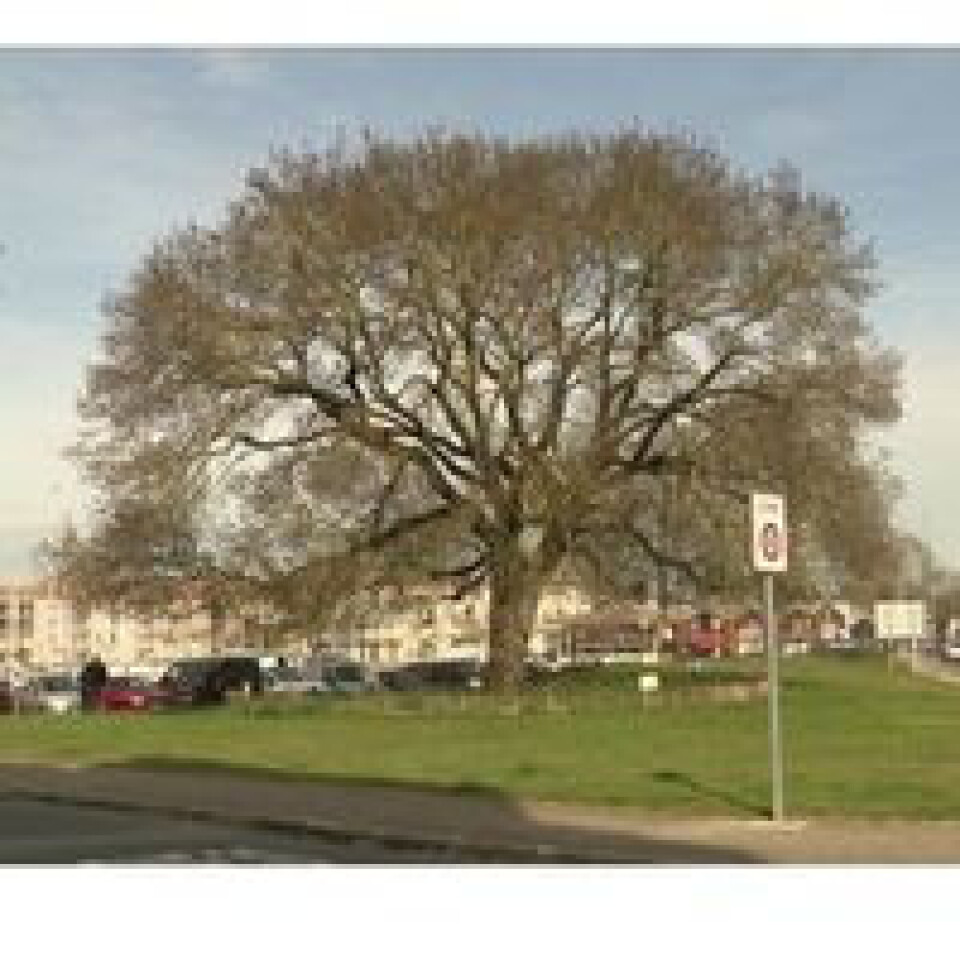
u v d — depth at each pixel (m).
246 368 51.88
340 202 51.78
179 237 52.88
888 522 54.06
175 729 43.41
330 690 66.25
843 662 105.38
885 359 54.00
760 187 54.25
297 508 52.84
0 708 69.94
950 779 25.09
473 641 113.06
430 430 53.78
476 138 52.81
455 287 51.44
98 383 52.72
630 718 44.09
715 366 54.00
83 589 54.00
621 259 52.12
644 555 56.97
